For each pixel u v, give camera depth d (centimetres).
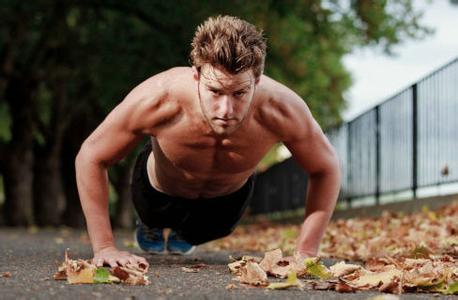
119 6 1873
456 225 805
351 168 1577
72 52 1961
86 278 416
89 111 2292
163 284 423
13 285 408
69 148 2380
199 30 408
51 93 2305
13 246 799
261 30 412
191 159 488
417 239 729
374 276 421
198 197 553
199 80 411
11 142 2111
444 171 1108
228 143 473
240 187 550
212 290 401
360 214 1360
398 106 1308
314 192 514
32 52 2033
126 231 1986
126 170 2491
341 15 2005
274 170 2131
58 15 1942
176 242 657
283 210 2022
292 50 2084
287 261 480
